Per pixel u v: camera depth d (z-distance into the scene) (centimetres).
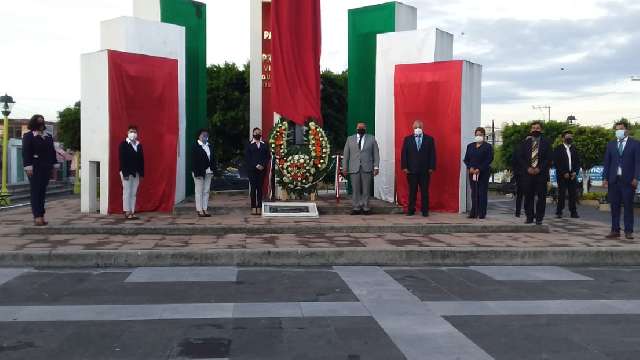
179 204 1330
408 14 1569
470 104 1357
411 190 1271
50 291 686
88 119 1273
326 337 517
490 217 1283
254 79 1498
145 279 754
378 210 1310
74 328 539
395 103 1374
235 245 919
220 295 671
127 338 511
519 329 545
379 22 1555
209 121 3319
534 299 665
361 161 1277
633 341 510
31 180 1047
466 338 516
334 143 3450
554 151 1433
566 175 1420
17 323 555
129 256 847
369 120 1584
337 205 1340
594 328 550
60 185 4278
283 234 1050
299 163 1380
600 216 1482
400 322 566
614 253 915
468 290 710
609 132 3055
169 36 1377
